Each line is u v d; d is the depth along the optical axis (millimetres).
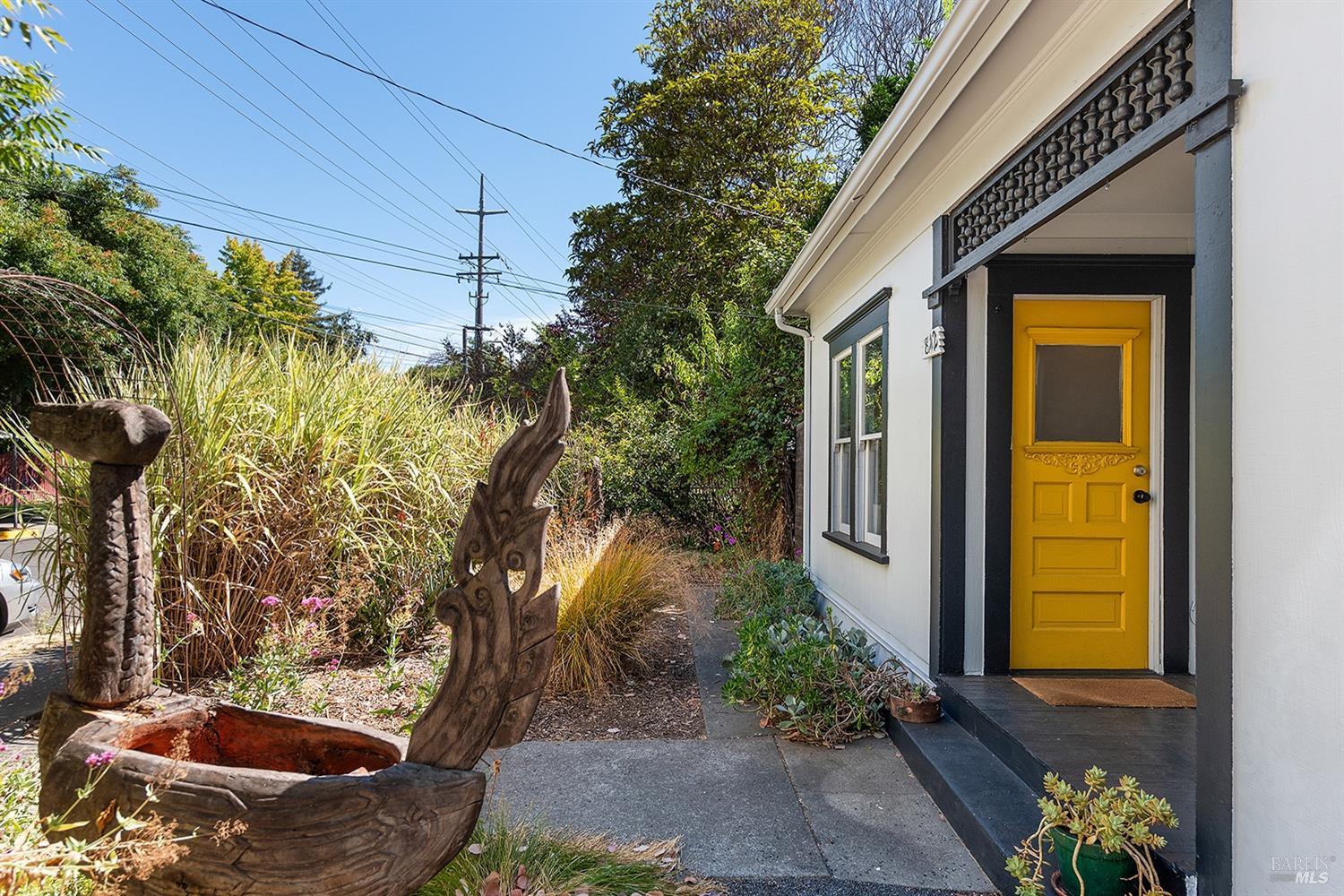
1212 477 1924
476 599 1824
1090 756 2859
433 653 5066
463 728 1810
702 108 17375
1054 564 4000
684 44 18094
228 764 2254
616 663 5113
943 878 2633
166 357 4789
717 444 10258
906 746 3674
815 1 17953
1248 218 1828
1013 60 2887
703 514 11883
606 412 16750
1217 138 1934
